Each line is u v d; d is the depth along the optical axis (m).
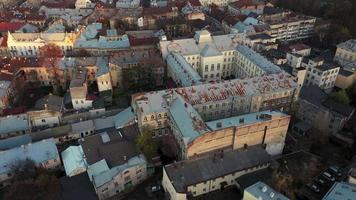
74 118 162.75
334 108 160.12
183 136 128.50
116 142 139.25
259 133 135.00
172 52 197.00
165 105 144.62
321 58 194.00
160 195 126.00
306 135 155.62
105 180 121.25
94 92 190.12
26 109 165.75
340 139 151.62
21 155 133.88
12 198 111.38
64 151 139.00
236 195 124.75
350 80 189.12
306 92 173.00
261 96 156.00
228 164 127.62
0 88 173.38
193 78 170.25
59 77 195.50
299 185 123.56
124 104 177.75
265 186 110.75
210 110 151.62
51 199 114.50
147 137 134.38
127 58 197.88
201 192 124.12
